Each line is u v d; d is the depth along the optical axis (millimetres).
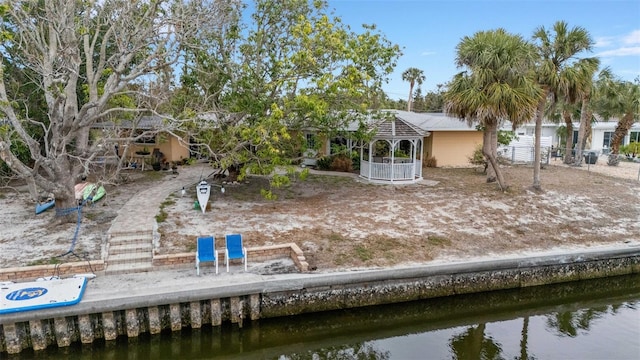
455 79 18406
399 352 9914
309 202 17688
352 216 15891
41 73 12773
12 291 9633
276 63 15977
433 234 14523
